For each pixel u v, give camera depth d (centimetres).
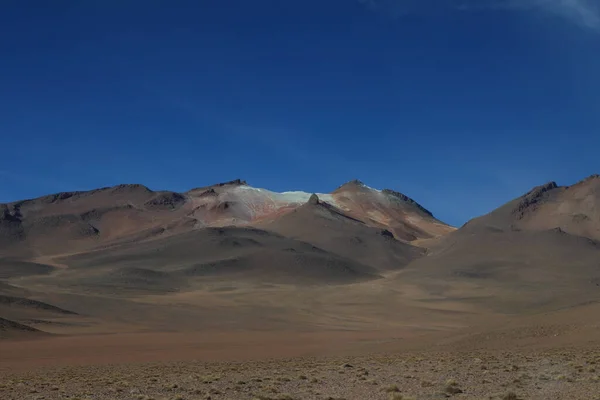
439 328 14325
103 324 13275
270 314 16650
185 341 10138
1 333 9919
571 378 3381
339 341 9869
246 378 3875
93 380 4028
